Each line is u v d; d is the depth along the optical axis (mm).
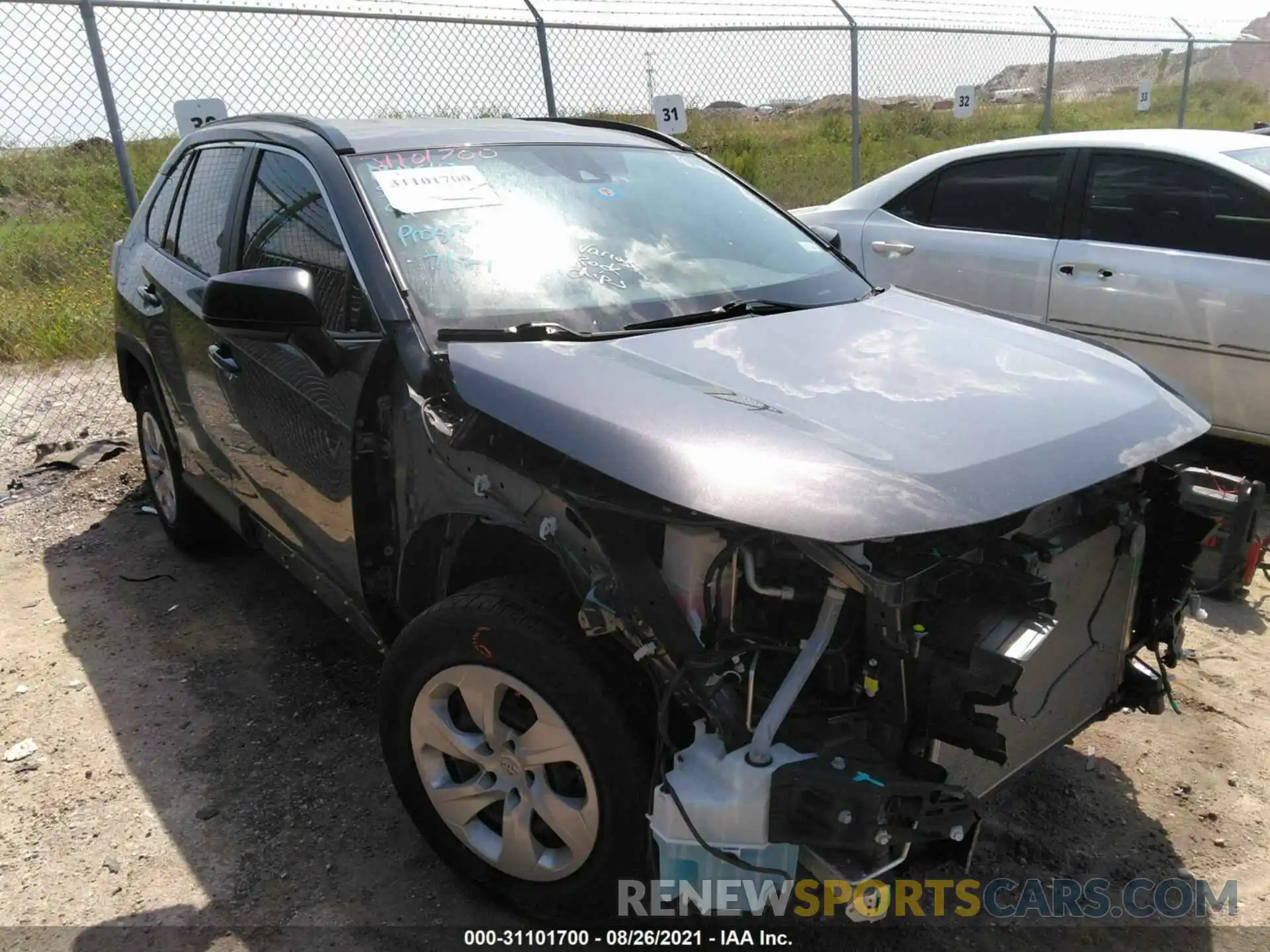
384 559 2766
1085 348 2826
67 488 5395
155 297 3934
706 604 2023
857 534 1825
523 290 2746
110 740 3209
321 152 3041
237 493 3551
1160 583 2658
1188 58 14141
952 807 1927
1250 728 3246
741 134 12953
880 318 2932
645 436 2023
